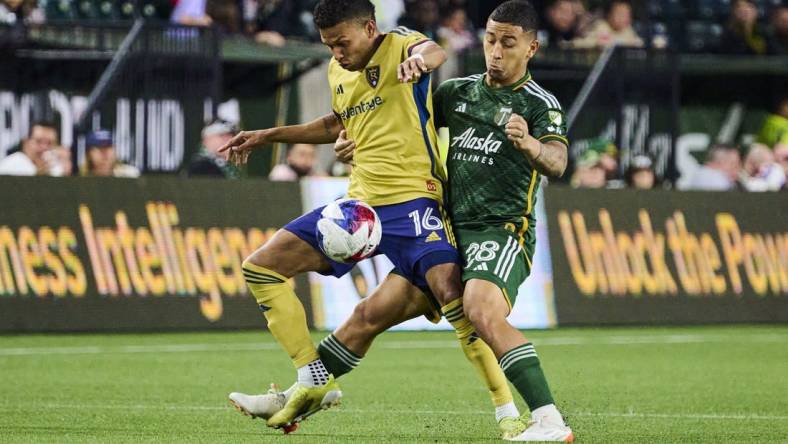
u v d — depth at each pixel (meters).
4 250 35.88
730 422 20.36
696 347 35.53
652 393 24.98
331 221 17.17
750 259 43.72
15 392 24.16
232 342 35.16
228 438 17.69
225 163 41.62
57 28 44.91
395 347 35.09
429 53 17.05
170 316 37.28
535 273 40.75
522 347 16.42
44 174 38.41
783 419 20.81
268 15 50.94
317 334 37.28
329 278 38.66
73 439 17.47
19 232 36.09
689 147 54.44
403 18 51.81
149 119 42.53
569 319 40.97
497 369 18.00
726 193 43.88
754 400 23.83
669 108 47.19
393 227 17.50
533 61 49.09
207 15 49.19
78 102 45.56
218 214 38.22
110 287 36.84
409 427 19.45
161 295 37.28
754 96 54.88
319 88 49.62
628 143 46.78
